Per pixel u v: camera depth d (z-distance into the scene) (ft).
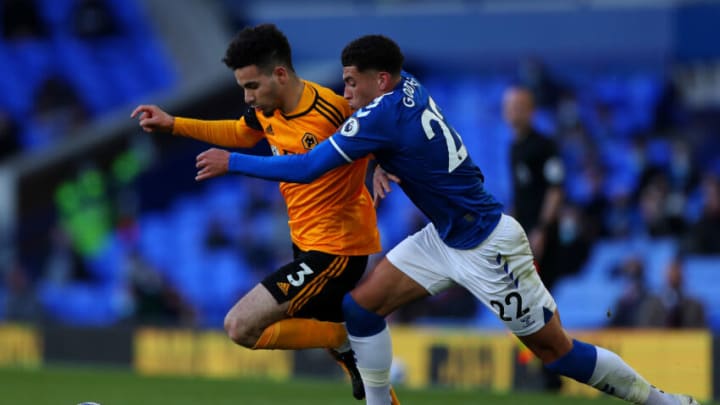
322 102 65.36
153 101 200.23
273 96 64.44
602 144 183.73
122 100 218.79
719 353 99.55
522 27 202.80
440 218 61.62
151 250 189.67
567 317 154.40
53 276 183.83
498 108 196.24
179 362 133.90
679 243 157.17
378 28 208.33
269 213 185.06
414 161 60.54
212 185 195.11
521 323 61.72
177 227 191.11
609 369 61.93
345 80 63.10
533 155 96.53
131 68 222.07
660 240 159.33
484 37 204.33
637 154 177.27
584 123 188.75
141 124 68.59
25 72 222.69
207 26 225.15
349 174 65.46
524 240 61.52
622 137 187.21
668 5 196.75
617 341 104.37
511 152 98.27
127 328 139.03
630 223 167.43
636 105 191.72
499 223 61.31
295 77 65.10
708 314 150.20
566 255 155.53
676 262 117.19
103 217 192.03
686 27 195.62
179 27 226.17
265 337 65.87
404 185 62.08
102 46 225.15
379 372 64.03
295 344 66.90
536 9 202.18
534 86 191.62
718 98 192.75
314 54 211.41
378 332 63.57
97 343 141.18
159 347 135.85
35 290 163.22
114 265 187.62
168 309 160.04
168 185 196.65
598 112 190.29
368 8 209.67
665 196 160.97
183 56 221.87
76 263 187.83
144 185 196.13
